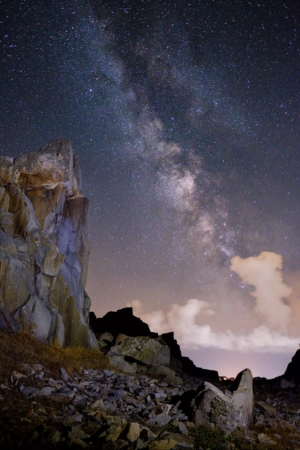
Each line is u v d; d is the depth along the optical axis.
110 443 7.86
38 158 18.09
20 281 15.12
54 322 16.16
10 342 12.88
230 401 11.02
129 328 28.77
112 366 16.39
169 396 13.22
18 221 16.56
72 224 20.75
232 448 9.60
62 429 8.47
